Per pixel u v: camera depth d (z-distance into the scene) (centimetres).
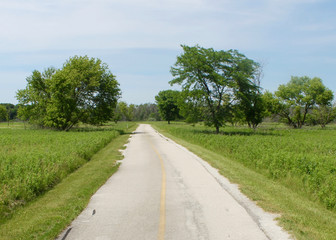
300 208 734
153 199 837
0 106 9094
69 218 667
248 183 1016
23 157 1372
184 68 4028
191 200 821
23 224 636
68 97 4575
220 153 1953
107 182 1088
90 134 3222
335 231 575
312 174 1041
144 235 567
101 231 592
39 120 5100
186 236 559
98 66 4928
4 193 804
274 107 6494
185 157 1756
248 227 600
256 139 2386
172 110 10681
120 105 13275
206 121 4053
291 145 2095
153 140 3122
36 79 5028
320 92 6619
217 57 3866
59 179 1120
